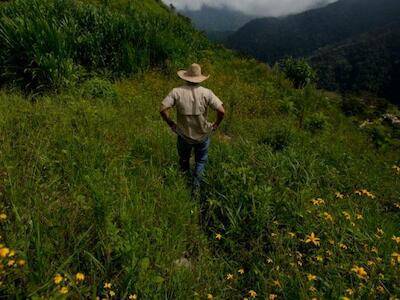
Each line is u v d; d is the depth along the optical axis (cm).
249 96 1070
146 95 870
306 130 898
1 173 352
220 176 454
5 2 1261
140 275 252
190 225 361
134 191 379
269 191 385
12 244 245
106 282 253
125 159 457
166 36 1216
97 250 282
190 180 463
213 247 352
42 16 962
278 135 676
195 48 1488
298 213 359
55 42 857
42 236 274
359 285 267
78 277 214
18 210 297
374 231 382
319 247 328
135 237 282
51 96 740
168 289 270
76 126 541
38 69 790
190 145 461
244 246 348
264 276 305
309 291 267
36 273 234
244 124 815
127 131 567
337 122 1132
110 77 980
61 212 307
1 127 474
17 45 834
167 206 369
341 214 380
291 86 1430
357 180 536
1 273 211
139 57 1069
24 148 426
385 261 300
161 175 452
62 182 383
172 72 1123
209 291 279
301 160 547
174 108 793
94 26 1077
